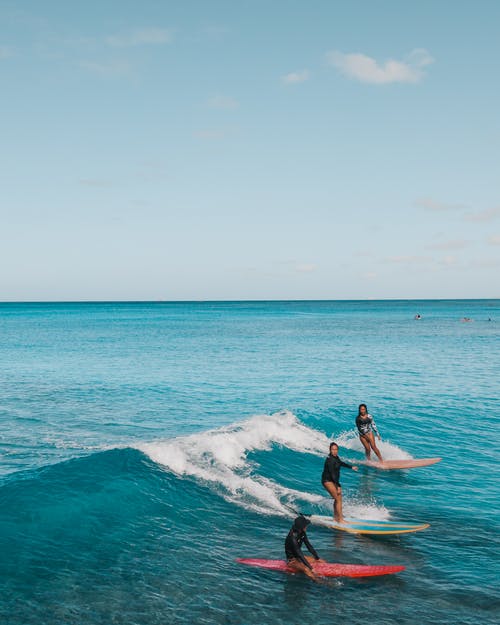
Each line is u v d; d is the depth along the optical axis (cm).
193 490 1236
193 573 887
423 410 2289
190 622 748
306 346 5659
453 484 1363
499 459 1593
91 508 1080
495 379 3238
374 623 754
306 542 923
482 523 1112
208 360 4256
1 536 935
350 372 3588
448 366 3919
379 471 1479
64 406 2378
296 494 1274
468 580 880
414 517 1143
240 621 754
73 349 5144
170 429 1959
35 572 851
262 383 3091
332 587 855
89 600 788
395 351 5122
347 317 15238
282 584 862
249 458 1503
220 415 2211
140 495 1164
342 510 1186
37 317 14875
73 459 1322
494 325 10369
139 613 762
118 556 927
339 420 2088
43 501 1074
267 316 16038
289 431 1806
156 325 10331
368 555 968
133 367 3788
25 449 1656
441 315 16738
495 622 762
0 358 4319
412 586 860
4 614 739
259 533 1055
